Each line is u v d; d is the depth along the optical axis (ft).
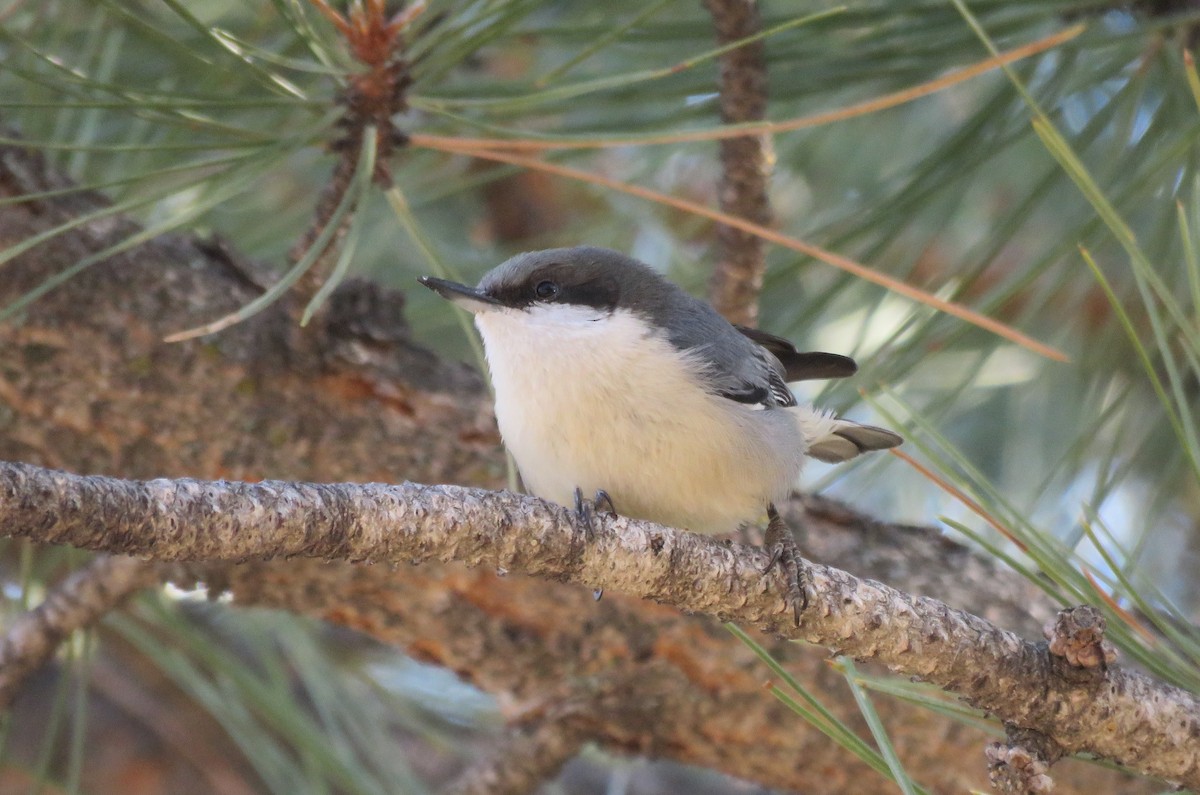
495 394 24.06
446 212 40.75
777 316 34.04
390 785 32.68
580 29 25.86
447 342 37.09
